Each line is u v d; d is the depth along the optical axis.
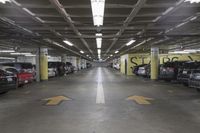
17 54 39.12
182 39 19.22
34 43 21.67
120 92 14.37
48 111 8.75
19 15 9.61
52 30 13.65
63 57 42.97
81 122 7.09
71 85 19.34
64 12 8.95
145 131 6.12
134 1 7.57
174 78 21.00
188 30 14.32
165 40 20.22
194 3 7.83
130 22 11.26
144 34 15.20
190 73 15.55
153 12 9.27
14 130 6.29
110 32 14.64
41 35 15.73
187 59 28.83
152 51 25.80
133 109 9.06
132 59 36.81
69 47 28.03
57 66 33.62
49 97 12.40
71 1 7.54
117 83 21.16
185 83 18.03
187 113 8.33
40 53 25.67
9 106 9.84
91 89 16.14
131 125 6.72
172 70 21.06
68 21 10.70
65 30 13.75
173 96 12.62
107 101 10.97
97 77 30.75
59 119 7.48
